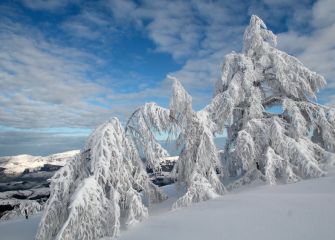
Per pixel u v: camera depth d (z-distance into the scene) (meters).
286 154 12.18
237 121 15.94
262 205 7.92
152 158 11.49
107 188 9.97
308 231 5.69
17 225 12.54
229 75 15.81
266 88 15.82
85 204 8.44
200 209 9.09
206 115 13.09
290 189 9.88
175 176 13.39
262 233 6.06
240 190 12.46
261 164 13.47
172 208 10.37
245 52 16.34
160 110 11.53
